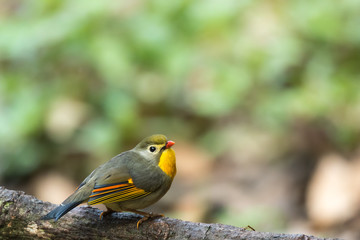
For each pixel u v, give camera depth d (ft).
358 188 35.29
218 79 42.75
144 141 22.44
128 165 21.71
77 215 21.34
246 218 36.11
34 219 21.25
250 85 42.83
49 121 41.14
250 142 42.83
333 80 41.45
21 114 40.73
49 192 39.63
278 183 38.83
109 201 20.83
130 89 42.68
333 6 42.63
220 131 44.09
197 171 41.93
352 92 40.75
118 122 41.57
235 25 43.52
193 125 44.83
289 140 41.91
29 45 41.93
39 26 42.42
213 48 43.39
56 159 41.04
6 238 21.49
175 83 43.39
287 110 41.45
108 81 42.29
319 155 40.14
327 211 34.76
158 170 21.99
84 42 41.70
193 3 42.78
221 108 42.34
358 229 32.99
